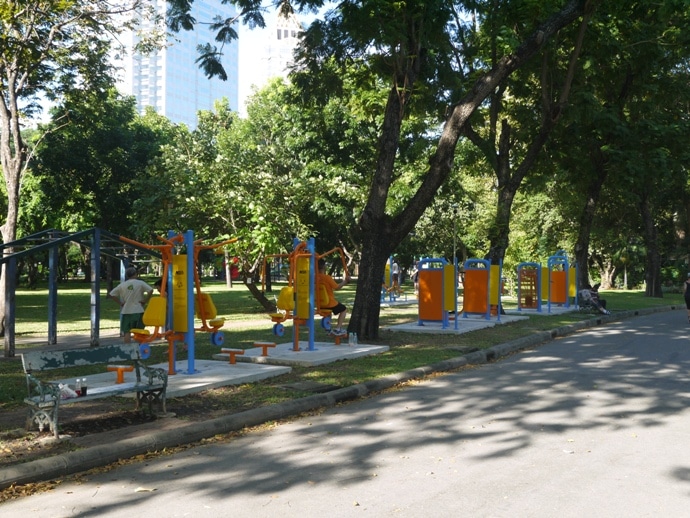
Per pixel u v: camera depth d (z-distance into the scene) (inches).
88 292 1739.7
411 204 623.2
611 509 194.9
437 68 655.1
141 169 1576.0
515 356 557.6
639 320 951.0
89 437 271.0
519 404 348.8
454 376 450.6
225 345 577.3
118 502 209.6
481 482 221.0
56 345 607.8
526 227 1879.9
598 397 364.2
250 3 585.9
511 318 868.0
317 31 601.3
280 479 228.7
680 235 1726.1
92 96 876.0
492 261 934.4
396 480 224.7
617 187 1222.9
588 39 878.4
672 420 308.7
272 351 524.4
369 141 1312.7
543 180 1128.8
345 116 1278.3
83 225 1915.6
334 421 318.7
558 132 1024.9
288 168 1029.2
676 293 1870.1
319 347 551.8
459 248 1875.0
